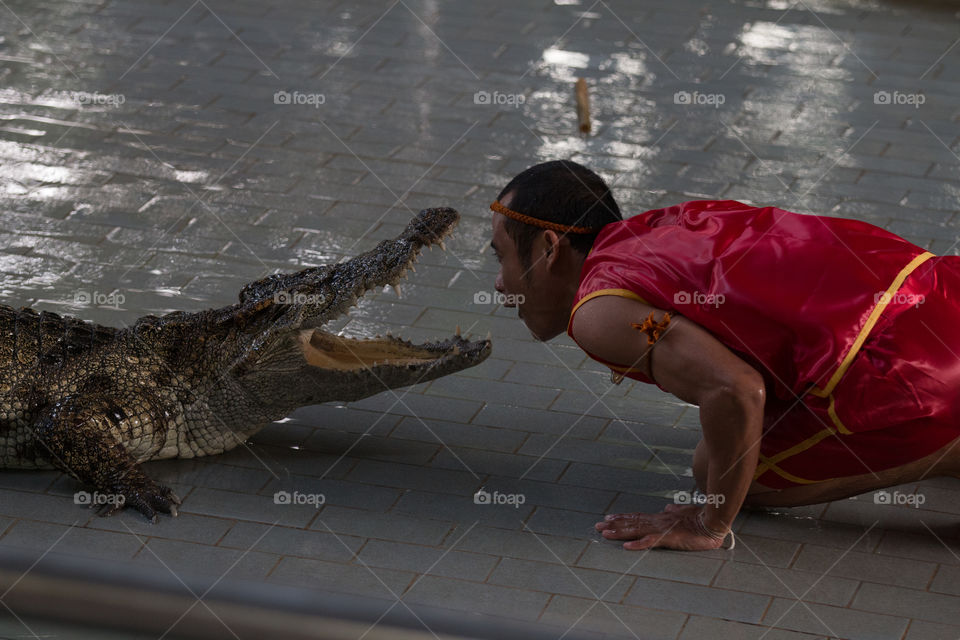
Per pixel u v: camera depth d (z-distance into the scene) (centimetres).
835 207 746
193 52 973
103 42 986
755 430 417
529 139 840
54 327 525
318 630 424
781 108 886
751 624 421
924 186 776
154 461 523
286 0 1091
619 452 533
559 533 473
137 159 801
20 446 509
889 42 1002
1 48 965
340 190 770
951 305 429
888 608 431
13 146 809
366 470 517
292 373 511
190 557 455
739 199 755
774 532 475
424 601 431
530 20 1048
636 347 423
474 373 596
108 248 693
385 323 629
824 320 414
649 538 462
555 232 451
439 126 859
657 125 859
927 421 423
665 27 1030
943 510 492
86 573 445
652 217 462
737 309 418
